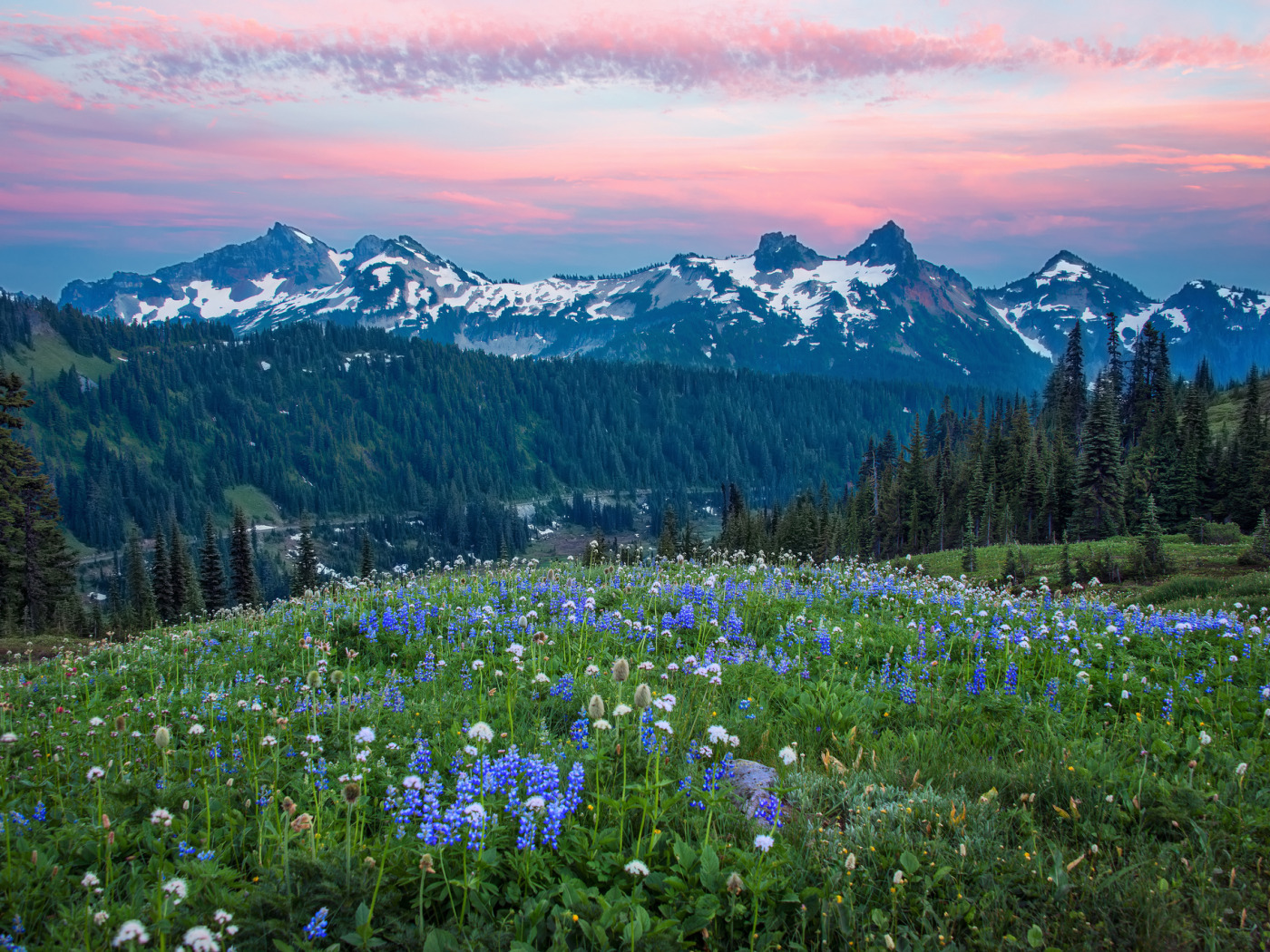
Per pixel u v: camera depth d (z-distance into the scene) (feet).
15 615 171.63
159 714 27.86
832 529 299.17
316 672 26.21
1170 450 252.83
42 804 18.66
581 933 13.92
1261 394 368.07
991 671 35.09
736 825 18.44
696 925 14.23
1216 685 32.01
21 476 170.50
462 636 39.11
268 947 13.32
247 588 245.24
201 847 17.37
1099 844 18.51
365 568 236.63
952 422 482.69
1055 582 146.41
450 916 14.73
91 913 13.96
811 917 15.39
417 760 21.26
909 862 16.62
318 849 16.07
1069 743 25.34
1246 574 125.08
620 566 63.26
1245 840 17.97
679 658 36.47
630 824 17.93
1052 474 261.85
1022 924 15.39
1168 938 14.66
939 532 310.86
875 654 37.86
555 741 23.88
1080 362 352.49
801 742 26.30
